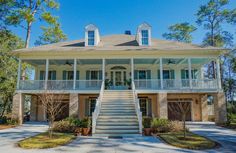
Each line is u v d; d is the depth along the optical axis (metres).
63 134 12.51
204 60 22.06
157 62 23.00
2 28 26.75
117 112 15.83
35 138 11.12
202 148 9.03
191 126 17.61
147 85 20.62
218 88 19.64
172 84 20.22
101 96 17.94
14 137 11.91
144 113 22.42
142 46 21.66
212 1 30.91
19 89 19.88
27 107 32.19
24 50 20.03
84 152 8.40
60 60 21.58
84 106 22.66
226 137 12.01
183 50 19.94
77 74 24.09
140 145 9.77
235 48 30.59
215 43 32.91
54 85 20.17
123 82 23.83
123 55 20.48
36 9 26.59
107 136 12.55
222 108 19.11
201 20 32.47
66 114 22.31
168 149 8.94
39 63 23.25
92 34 22.56
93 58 20.58
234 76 35.06
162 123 13.83
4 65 26.73
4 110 26.70
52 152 8.40
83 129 13.34
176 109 22.33
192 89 19.66
